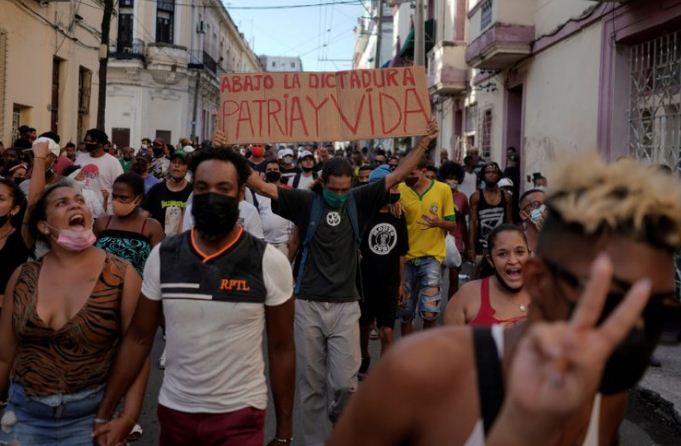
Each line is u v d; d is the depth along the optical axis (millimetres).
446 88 19469
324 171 4430
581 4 11000
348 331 4367
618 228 1143
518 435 1044
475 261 7844
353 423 1359
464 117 19594
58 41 17125
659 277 1152
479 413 1248
